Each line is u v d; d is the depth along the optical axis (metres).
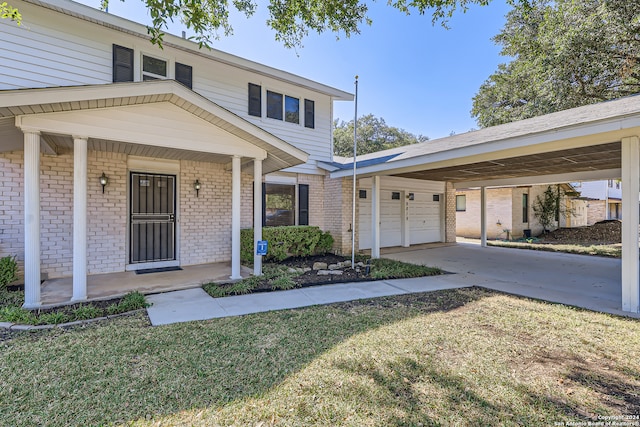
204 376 2.62
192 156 6.91
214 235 8.07
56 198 6.08
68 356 2.92
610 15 9.38
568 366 2.83
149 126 4.98
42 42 6.00
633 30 9.30
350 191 9.91
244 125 5.64
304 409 2.20
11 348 3.07
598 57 10.05
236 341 3.32
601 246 12.36
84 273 4.60
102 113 4.60
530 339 3.41
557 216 17.78
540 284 6.20
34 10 5.93
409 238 12.59
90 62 6.45
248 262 7.76
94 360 2.86
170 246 7.49
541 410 2.21
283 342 3.30
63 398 2.29
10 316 3.79
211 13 5.00
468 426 2.04
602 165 8.09
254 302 4.80
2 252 5.54
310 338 3.41
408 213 12.55
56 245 6.07
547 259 9.53
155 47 7.21
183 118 5.30
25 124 4.09
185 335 3.45
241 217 8.46
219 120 5.48
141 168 7.00
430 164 7.13
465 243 13.91
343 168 9.03
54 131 4.28
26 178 4.18
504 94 16.67
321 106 10.29
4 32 5.69
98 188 6.48
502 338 3.43
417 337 3.43
